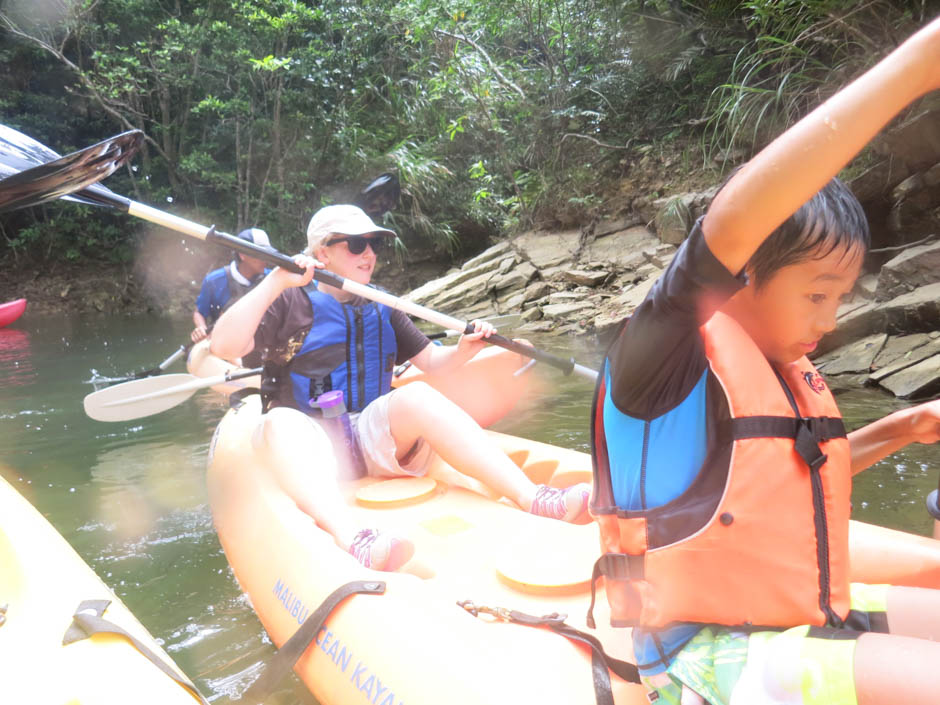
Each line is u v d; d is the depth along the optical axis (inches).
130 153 79.3
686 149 354.6
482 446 83.3
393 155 478.6
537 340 257.8
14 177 72.8
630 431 39.3
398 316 105.2
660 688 39.8
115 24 515.2
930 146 221.1
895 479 105.9
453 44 465.4
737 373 37.4
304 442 81.8
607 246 356.8
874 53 253.0
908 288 190.4
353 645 56.7
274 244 530.9
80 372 240.5
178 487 122.8
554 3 428.1
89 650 50.7
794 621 37.5
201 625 80.4
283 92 502.0
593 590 41.4
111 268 534.0
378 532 69.6
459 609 57.1
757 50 311.9
